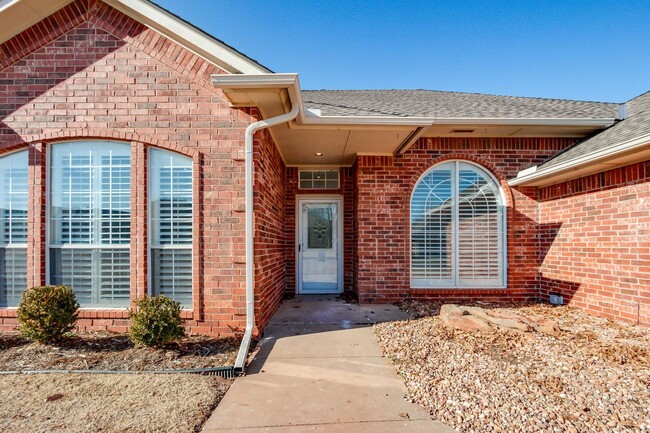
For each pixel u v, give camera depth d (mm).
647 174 4895
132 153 4867
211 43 4656
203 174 4836
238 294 4766
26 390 3195
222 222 4809
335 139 6277
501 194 7223
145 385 3305
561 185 6539
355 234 7715
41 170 4898
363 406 2982
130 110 4875
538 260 7082
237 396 3178
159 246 4961
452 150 7160
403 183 7137
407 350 4211
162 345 4273
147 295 4863
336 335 4883
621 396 3010
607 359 3807
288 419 2793
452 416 2770
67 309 4316
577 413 2742
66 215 5023
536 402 2930
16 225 5031
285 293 8203
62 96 4895
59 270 5000
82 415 2779
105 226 5004
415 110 6957
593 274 5809
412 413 2857
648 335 4602
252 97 4613
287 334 4949
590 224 5871
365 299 7023
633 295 5113
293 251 8391
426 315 5844
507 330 4859
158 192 5000
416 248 7230
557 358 3863
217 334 4734
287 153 7336
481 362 3805
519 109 7320
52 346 4242
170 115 4871
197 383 3361
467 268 7230
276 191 6812
